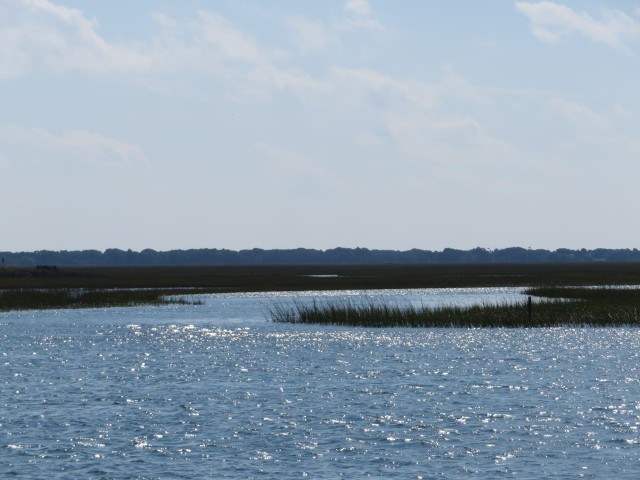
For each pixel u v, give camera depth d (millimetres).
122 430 38844
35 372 56438
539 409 42656
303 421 40438
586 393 46938
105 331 82188
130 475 32062
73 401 45781
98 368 58250
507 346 68062
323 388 49281
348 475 31969
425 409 42906
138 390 49094
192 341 73938
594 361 59375
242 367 58188
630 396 45906
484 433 37812
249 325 87750
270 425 39625
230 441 36812
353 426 39312
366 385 50188
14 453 34969
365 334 77875
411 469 32625
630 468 32531
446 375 53719
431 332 79062
